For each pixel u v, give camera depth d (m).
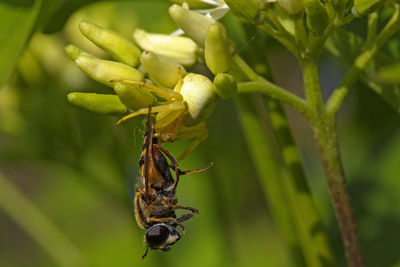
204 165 0.22
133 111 0.18
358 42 0.19
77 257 0.23
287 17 0.18
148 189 0.17
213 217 0.23
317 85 0.18
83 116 0.21
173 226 0.18
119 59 0.18
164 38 0.18
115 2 0.21
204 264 0.24
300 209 0.19
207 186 0.23
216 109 0.23
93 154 0.22
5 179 0.23
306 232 0.20
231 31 0.20
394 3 0.18
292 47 0.18
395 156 0.23
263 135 0.20
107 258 0.25
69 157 0.22
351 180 0.23
